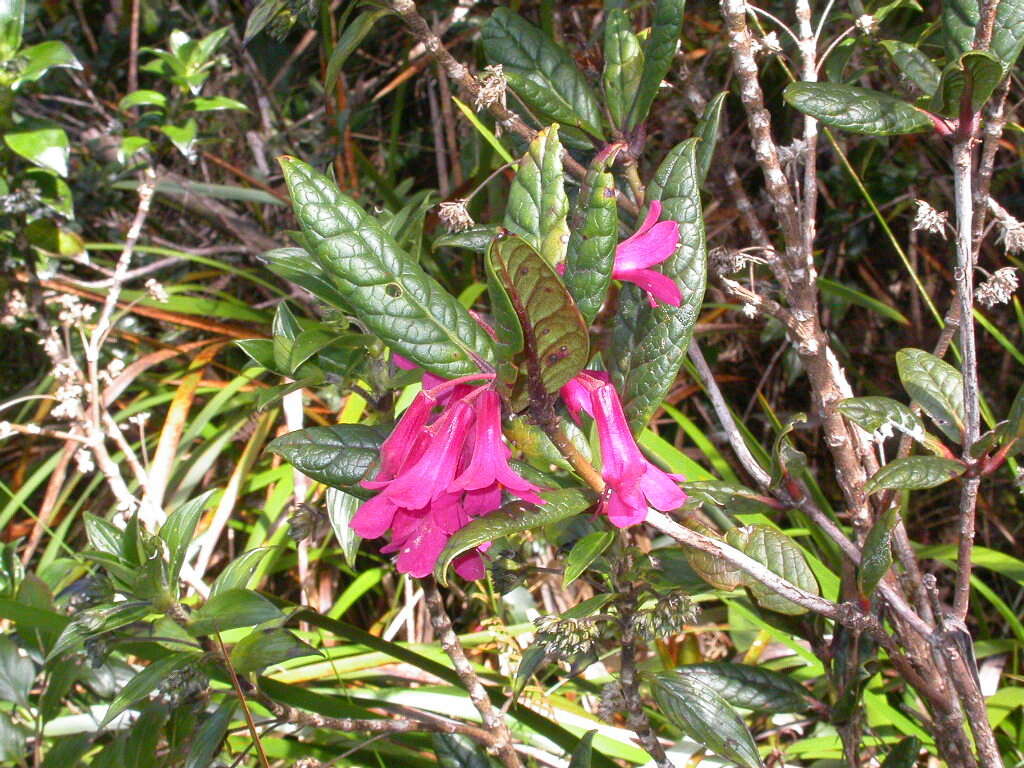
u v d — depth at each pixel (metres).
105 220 1.09
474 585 0.71
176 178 0.99
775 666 0.67
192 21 1.13
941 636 0.41
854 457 0.44
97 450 0.63
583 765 0.45
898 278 0.93
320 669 0.66
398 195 1.02
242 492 0.83
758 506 0.42
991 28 0.36
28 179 0.73
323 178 0.32
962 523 0.40
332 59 0.44
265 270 1.08
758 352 0.93
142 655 0.55
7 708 0.63
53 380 0.90
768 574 0.38
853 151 0.84
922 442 0.39
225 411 0.94
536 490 0.32
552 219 0.34
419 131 1.16
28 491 0.83
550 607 0.76
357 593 0.76
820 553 0.73
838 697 0.47
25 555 0.81
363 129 1.22
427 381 0.37
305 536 0.48
